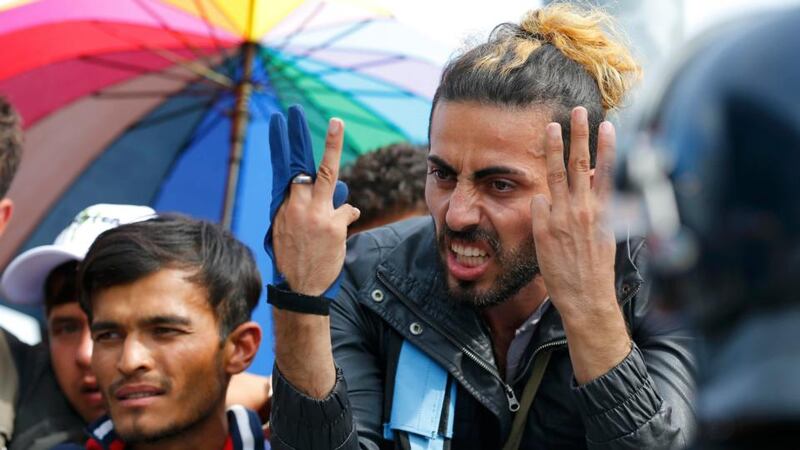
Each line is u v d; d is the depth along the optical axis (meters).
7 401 4.51
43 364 4.68
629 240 3.53
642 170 1.38
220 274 4.19
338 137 3.13
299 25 6.83
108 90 6.62
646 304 3.52
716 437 1.29
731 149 1.25
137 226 4.22
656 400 3.19
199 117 6.75
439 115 3.47
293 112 3.16
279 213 3.19
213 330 4.14
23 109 6.41
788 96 1.23
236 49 6.71
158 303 4.05
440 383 3.54
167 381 4.03
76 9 6.68
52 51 6.54
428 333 3.58
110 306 4.06
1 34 6.52
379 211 5.50
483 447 3.62
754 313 1.27
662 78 1.38
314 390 3.19
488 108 3.38
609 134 3.15
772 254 1.24
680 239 1.32
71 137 6.49
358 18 7.02
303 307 3.13
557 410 3.55
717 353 1.30
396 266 3.68
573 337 3.19
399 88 6.97
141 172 6.57
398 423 3.51
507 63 3.42
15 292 4.83
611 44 3.65
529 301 3.53
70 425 4.53
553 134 3.19
